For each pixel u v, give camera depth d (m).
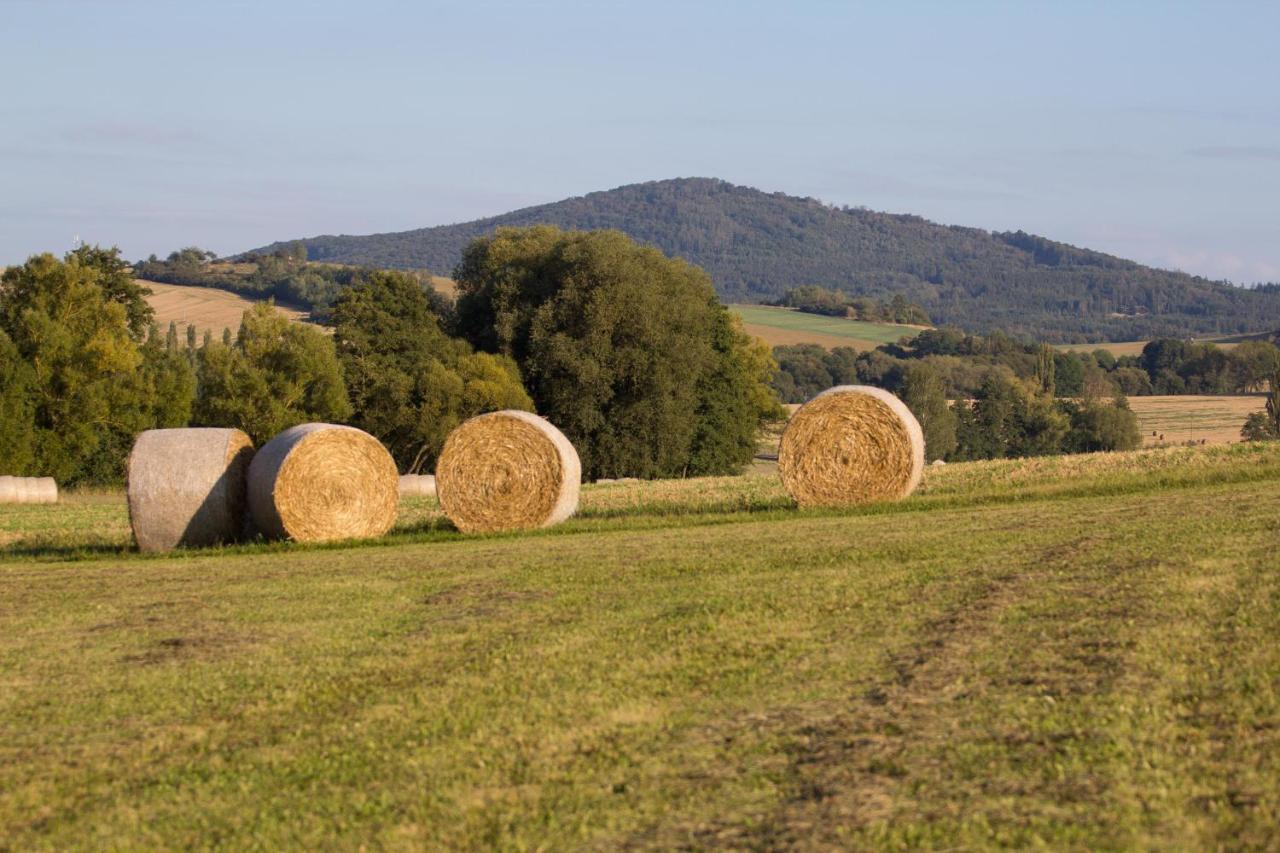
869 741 9.18
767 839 7.61
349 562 20.59
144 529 23.42
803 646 12.13
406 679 11.73
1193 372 137.25
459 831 8.02
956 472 33.59
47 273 53.09
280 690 11.55
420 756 9.47
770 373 84.75
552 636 13.19
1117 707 9.51
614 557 19.31
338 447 24.45
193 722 10.65
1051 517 21.86
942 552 17.94
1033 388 102.12
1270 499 22.70
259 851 7.89
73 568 21.31
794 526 22.91
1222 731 8.92
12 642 14.14
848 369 131.50
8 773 9.43
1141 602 13.08
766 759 8.97
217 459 23.64
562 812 8.21
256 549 23.14
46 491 38.66
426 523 27.20
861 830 7.65
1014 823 7.61
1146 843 7.22
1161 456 34.44
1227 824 7.42
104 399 51.34
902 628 12.70
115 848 8.02
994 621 12.71
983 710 9.70
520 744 9.60
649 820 8.02
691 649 12.27
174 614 15.73
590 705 10.49
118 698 11.43
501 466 25.55
